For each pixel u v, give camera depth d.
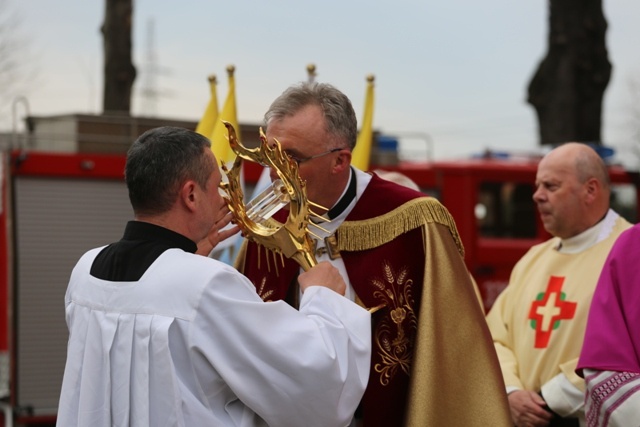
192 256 3.23
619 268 4.04
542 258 5.28
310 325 3.23
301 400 3.16
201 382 3.15
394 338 3.86
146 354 3.13
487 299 12.68
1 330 10.55
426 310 3.80
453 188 12.71
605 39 14.20
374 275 3.89
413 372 3.76
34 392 10.30
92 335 3.28
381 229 3.93
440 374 3.73
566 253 5.12
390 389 3.84
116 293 3.25
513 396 4.86
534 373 4.96
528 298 5.15
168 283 3.18
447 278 3.85
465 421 3.71
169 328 3.13
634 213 12.71
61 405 3.35
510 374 5.03
